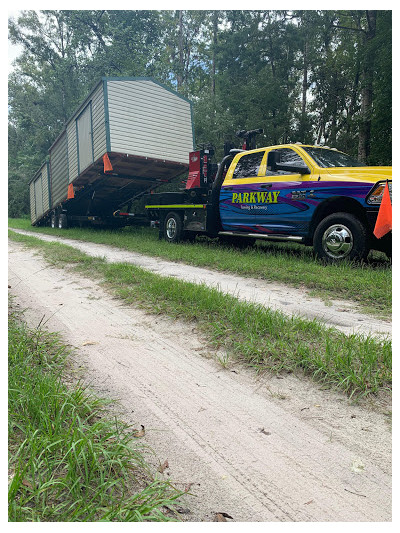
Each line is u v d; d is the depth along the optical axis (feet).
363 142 64.08
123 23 93.45
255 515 5.39
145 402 8.39
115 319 14.16
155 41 103.86
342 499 5.73
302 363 9.94
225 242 34.47
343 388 8.95
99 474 5.90
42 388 7.68
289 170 24.72
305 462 6.54
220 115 73.26
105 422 7.02
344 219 22.35
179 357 10.84
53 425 6.72
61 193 56.59
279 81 88.63
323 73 96.48
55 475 5.81
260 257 26.40
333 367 9.50
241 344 11.13
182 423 7.61
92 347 11.45
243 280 21.03
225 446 6.92
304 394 8.80
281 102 85.40
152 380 9.43
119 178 45.44
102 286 19.42
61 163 54.90
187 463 6.43
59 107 119.96
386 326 13.32
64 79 112.78
